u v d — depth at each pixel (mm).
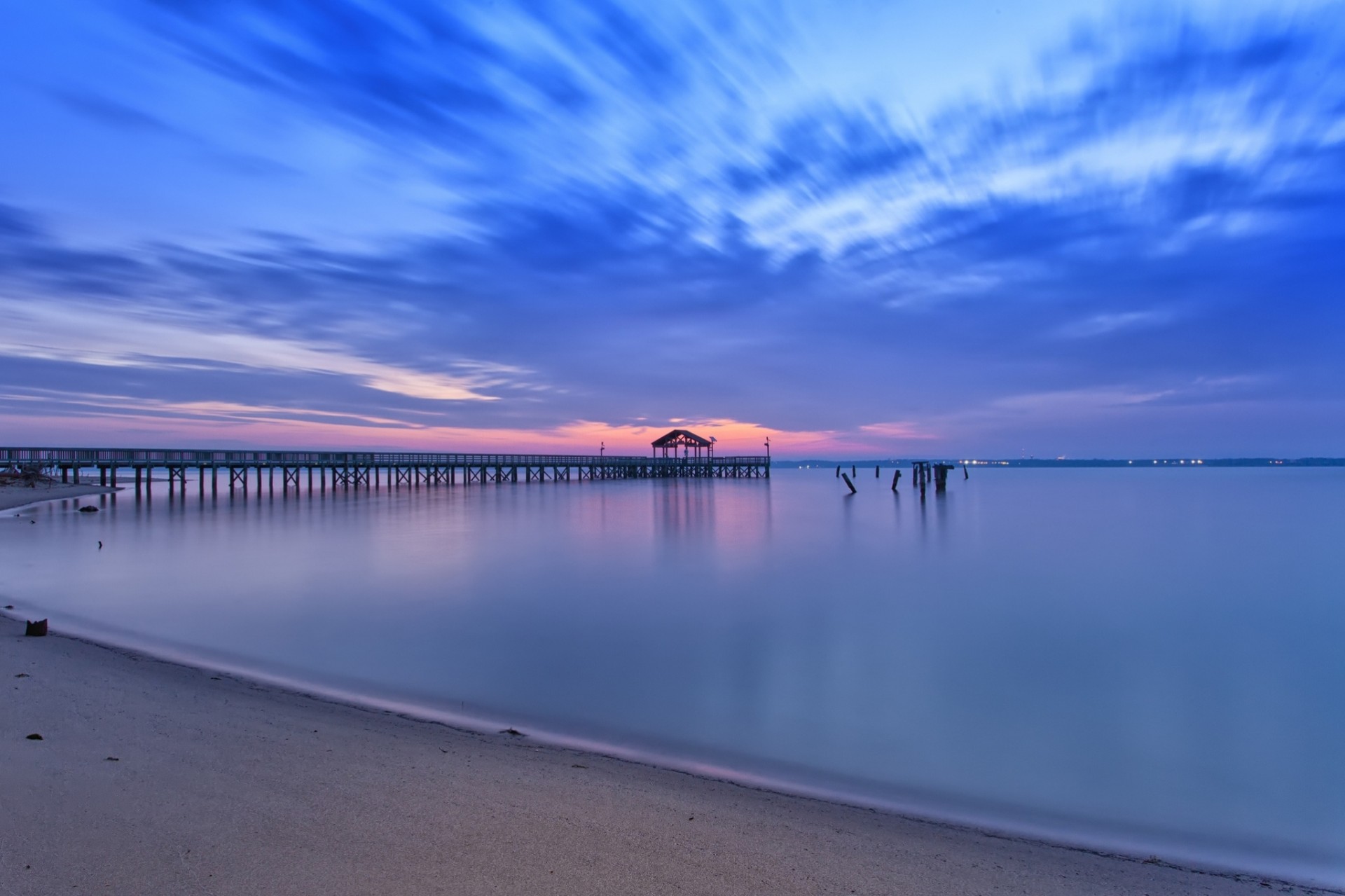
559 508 46812
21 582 19516
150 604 16781
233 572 21641
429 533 32344
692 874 4648
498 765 6605
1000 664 12680
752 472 103562
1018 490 72375
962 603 17844
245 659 12078
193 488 70125
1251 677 12016
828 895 4523
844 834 5711
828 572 22406
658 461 93938
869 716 10023
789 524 36969
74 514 39375
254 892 4078
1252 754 8875
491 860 4629
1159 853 6277
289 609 16484
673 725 9422
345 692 10211
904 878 4922
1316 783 8016
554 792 5973
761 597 18578
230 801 5297
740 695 10828
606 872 4582
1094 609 17344
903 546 28734
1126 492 67875
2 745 6105
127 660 10461
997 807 7234
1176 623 15891
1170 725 9883
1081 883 5203
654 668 12180
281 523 35938
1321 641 14336
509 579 20953
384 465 63625
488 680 11344
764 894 4461
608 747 8352
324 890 4133
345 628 14703
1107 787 7879
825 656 13094
